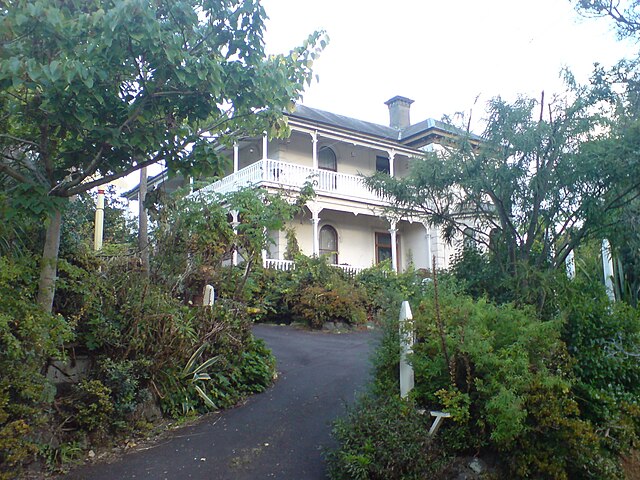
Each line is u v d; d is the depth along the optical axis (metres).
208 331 8.69
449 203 8.84
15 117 7.52
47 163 7.07
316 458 6.56
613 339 7.26
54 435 6.36
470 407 6.22
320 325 14.98
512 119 7.97
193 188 9.91
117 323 7.58
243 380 8.82
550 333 6.50
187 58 6.81
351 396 8.45
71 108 6.67
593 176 7.36
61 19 6.20
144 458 6.55
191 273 9.91
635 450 6.93
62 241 8.56
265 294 15.50
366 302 15.97
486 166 8.18
